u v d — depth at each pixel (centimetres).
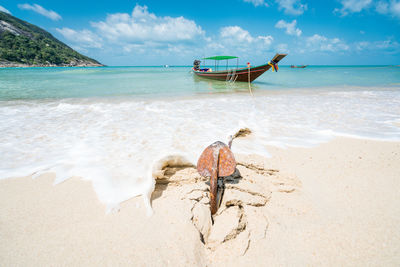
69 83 1864
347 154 448
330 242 232
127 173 366
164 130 582
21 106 854
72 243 226
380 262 208
